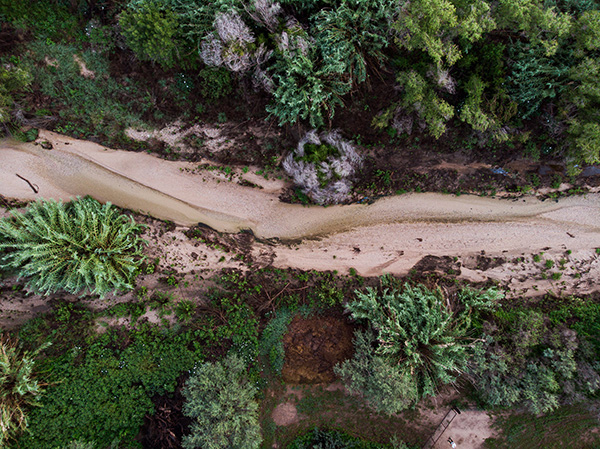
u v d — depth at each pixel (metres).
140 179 14.62
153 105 13.78
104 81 13.59
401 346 13.38
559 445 14.66
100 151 14.34
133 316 14.52
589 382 13.78
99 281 12.56
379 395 12.62
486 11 10.38
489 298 14.11
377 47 11.75
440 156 14.59
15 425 12.67
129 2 12.75
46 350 14.03
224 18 10.77
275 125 13.87
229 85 13.16
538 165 14.70
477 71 12.16
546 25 10.44
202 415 12.78
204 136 14.24
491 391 13.73
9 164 13.98
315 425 14.70
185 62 12.80
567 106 12.31
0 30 12.70
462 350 12.96
